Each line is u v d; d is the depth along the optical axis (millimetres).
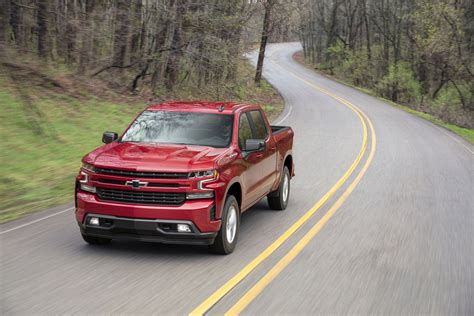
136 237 6375
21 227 7840
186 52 24109
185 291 5441
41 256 6473
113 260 6395
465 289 5805
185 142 7336
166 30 24234
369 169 14359
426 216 9391
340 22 90188
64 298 5160
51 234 7480
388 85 54406
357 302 5312
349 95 45875
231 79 30016
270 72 66438
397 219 9086
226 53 24469
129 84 25625
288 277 5977
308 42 98000
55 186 11086
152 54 23531
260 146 7242
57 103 18672
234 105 8289
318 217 9031
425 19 49969
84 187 6547
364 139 21062
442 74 51344
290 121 26578
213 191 6414
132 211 6250
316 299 5355
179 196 6305
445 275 6258
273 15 35656
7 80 18094
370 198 10750
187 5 23062
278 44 128875
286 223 8555
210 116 7777
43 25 22266
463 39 48406
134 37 26859
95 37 23875
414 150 18703
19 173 11836
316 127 24516
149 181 6281
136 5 24000
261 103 34406
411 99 53125
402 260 6793
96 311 4871
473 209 10180
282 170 9430
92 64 25547
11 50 18797
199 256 6680
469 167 15664
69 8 23344
